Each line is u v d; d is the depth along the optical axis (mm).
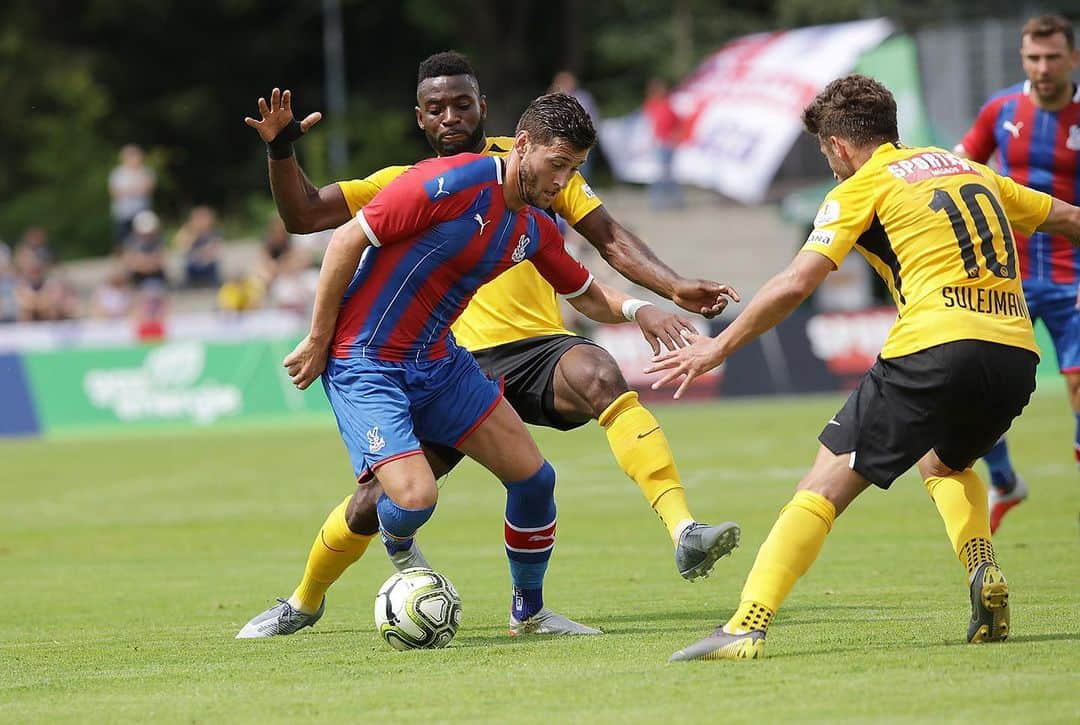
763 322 19594
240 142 174250
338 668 20359
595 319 24484
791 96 114688
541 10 170875
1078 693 16797
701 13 169500
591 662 20047
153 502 49875
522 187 21516
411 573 22281
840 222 19734
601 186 151125
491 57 165750
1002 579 20156
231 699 18250
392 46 176375
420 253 21703
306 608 24391
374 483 22844
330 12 150875
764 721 15945
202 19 171375
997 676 17797
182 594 30641
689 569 21984
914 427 19375
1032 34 33656
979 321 19438
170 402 78250
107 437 75688
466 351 23375
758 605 19500
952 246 19641
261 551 37969
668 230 124125
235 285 92625
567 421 25156
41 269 95688
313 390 79500
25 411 77438
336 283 21641
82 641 24469
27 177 157750
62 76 159000
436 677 19266
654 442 23297
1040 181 34781
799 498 19672
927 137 100562
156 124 170375
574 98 21297
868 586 27953
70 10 169625
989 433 20312
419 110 25859
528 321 25719
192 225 109062
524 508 23406
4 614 28328
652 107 123375
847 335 82062
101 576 34062
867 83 20500
